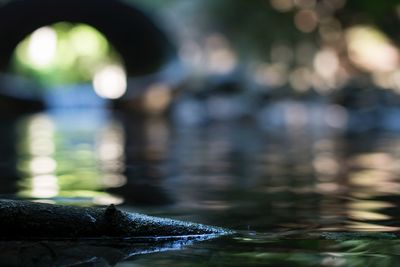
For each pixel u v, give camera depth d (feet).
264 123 48.98
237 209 11.25
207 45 72.90
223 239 8.39
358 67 72.18
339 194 13.32
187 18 73.67
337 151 25.48
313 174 17.42
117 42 77.77
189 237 8.54
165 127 43.39
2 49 76.38
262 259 7.12
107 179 16.10
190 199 12.57
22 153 24.38
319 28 73.97
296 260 7.09
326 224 9.64
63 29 107.76
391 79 61.21
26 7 75.10
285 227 9.37
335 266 6.77
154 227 8.54
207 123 49.21
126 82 72.84
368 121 48.01
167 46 71.72
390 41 73.82
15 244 7.87
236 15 74.23
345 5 73.10
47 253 7.45
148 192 13.64
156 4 73.67
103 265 6.88
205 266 6.82
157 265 6.85
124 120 53.21
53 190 13.82
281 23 74.13
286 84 66.74
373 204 11.85
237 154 24.26
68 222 8.34
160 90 67.31
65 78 105.91
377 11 72.23
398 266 6.76
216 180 16.02
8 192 13.44
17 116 58.85
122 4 73.61
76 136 34.12
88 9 76.33
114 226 8.37
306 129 41.60
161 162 21.07
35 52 103.50
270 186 14.79
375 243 8.07
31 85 71.20
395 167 19.16
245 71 68.90
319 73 71.10
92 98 72.33
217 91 63.62
